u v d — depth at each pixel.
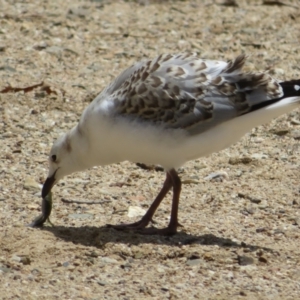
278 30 26.31
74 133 13.13
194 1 29.52
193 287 11.06
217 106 12.36
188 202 14.52
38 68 22.09
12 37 24.36
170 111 12.36
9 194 14.69
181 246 12.49
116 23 26.36
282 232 13.18
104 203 14.45
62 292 10.80
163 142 12.44
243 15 27.86
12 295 10.66
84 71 22.05
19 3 28.06
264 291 10.97
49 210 13.21
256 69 22.44
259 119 12.45
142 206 14.33
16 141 17.56
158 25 26.41
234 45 24.70
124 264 11.77
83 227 13.19
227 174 15.92
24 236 12.48
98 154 13.00
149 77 12.55
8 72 21.61
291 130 18.56
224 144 12.69
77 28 25.52
